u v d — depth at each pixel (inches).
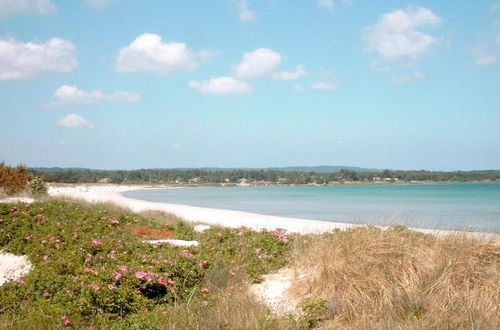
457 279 270.5
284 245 442.3
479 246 309.7
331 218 1278.3
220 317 251.8
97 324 248.7
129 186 6609.3
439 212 1446.9
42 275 304.8
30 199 762.8
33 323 240.2
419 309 246.2
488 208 1648.6
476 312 238.1
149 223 626.2
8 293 284.0
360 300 259.8
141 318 253.9
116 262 353.4
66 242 411.2
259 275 359.3
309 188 5999.0
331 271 292.4
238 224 1030.4
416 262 291.0
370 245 315.6
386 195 3179.1
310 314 250.8
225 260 376.8
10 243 412.8
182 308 271.6
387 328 220.8
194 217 1186.6
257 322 241.1
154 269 321.4
